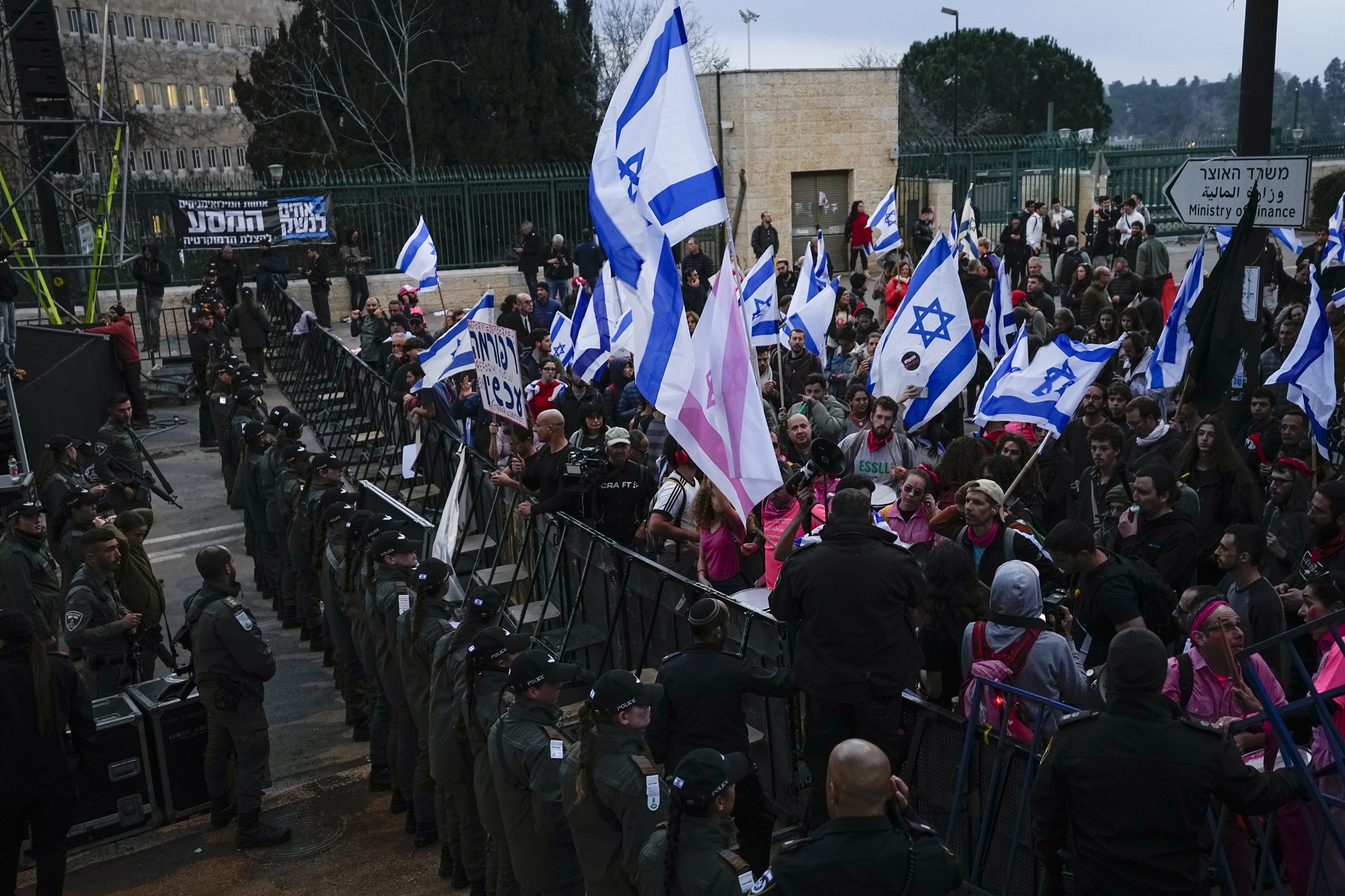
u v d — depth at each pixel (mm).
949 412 13148
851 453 9641
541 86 38281
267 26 72750
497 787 5582
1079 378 9602
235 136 70750
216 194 25484
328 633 10258
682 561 8406
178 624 11594
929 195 36156
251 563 13414
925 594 5418
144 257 22453
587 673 8398
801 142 34594
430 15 36812
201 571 7324
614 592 8547
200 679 7305
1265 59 10492
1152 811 4059
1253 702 5336
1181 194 10031
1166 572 7297
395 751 7625
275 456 11227
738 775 4234
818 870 3758
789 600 5457
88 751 7457
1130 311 14352
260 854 7324
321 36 38844
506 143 37156
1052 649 5379
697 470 8188
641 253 7930
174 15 65250
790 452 9828
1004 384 9961
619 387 14242
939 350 10844
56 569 9977
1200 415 9828
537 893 5590
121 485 12469
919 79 77125
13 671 6387
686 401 6992
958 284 10758
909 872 3729
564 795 5094
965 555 6098
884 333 11258
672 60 7734
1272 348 13938
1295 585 7398
